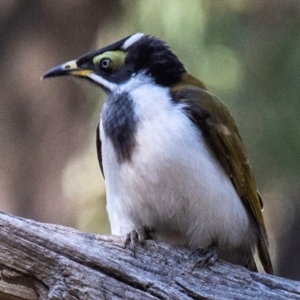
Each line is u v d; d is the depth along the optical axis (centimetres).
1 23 1792
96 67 1180
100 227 1773
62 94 1784
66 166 1792
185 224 1129
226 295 1051
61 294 999
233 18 1641
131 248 1066
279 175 1709
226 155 1142
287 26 1670
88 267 1009
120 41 1177
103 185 1778
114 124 1127
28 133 1792
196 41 1605
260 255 1204
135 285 1020
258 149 1659
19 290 1002
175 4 1603
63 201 1788
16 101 1791
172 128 1103
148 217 1131
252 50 1648
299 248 2139
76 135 1788
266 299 1043
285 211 2067
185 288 1056
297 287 1047
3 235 998
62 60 1773
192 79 1181
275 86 1648
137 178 1108
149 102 1123
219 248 1165
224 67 1623
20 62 1788
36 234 1005
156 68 1155
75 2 1755
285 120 1648
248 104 1642
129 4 1664
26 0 1786
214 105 1149
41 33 1780
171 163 1095
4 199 1786
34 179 1791
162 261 1069
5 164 1789
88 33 1762
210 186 1112
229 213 1134
